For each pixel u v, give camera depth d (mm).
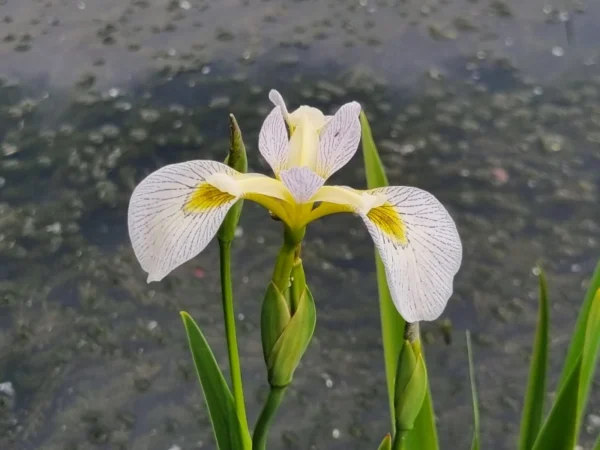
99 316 408
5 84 561
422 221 168
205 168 167
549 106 542
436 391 371
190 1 664
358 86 556
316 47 597
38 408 363
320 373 382
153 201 158
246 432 199
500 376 375
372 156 231
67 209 465
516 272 425
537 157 500
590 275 420
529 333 393
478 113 536
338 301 416
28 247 444
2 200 472
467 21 632
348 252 444
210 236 158
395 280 156
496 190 475
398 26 625
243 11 647
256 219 470
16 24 627
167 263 155
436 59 586
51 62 581
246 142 505
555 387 367
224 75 567
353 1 664
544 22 628
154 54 590
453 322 402
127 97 548
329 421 358
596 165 493
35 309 411
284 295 171
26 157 500
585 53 590
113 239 449
